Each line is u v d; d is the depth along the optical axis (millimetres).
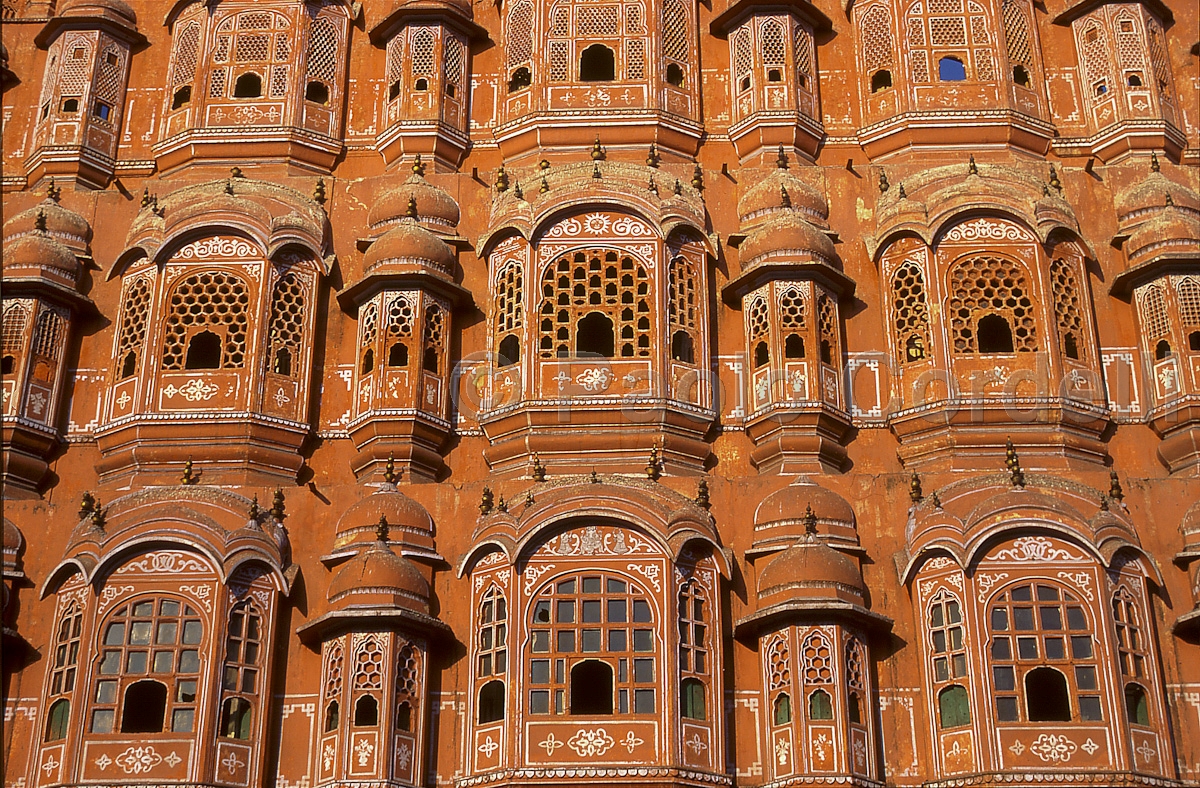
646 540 17125
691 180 20484
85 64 22031
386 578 16906
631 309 19109
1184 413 18562
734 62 21891
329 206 20500
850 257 20000
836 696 16328
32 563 17766
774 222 19531
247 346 19031
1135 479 17984
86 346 19688
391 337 19078
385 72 22094
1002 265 19297
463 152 21375
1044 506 17016
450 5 21828
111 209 20672
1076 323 19297
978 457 18531
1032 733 16062
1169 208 19797
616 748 16125
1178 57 22328
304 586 17641
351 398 19281
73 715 16375
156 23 22859
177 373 18906
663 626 16656
